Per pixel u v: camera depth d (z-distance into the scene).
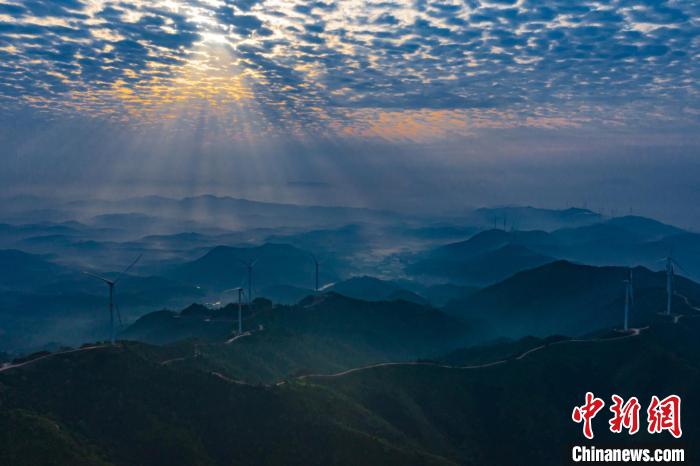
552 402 183.62
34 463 102.81
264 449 123.62
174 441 120.69
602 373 197.62
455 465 126.75
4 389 124.19
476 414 176.00
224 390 138.50
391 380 179.25
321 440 125.88
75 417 123.31
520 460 160.50
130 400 130.38
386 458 122.00
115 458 114.19
